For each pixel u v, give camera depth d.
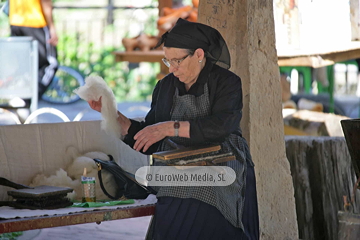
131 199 5.73
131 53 10.85
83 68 19.72
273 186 6.19
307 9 8.60
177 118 5.28
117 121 5.63
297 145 7.40
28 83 10.85
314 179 7.40
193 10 10.46
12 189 5.62
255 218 5.44
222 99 5.11
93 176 5.96
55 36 12.44
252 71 6.04
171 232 5.03
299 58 8.49
